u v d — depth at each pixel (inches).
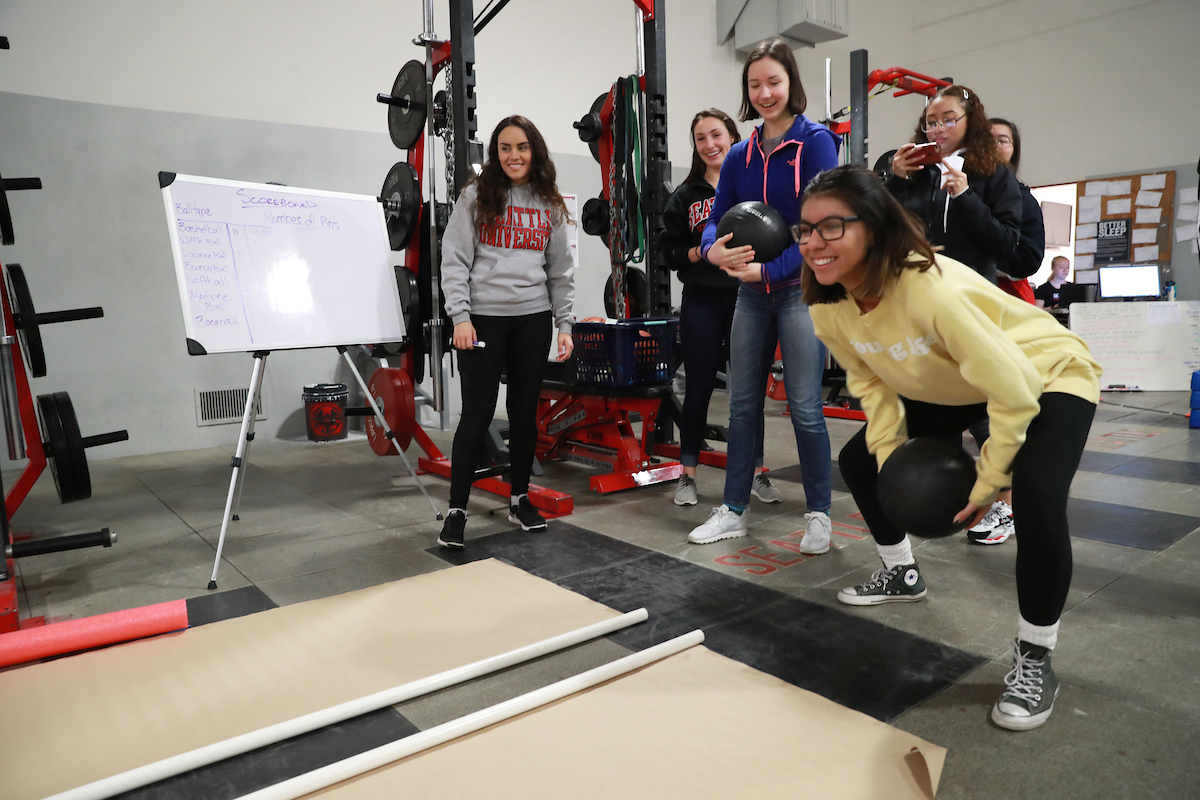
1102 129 292.4
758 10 278.2
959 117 88.1
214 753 50.8
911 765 48.3
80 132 160.1
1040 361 52.8
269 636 70.6
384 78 200.1
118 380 167.9
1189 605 74.4
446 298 96.1
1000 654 64.5
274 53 183.0
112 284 166.1
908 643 66.9
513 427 102.8
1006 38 313.9
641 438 171.2
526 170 96.6
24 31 152.8
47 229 158.1
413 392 142.6
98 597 82.8
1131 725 53.2
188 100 172.7
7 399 86.4
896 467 56.2
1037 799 45.2
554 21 230.4
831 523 103.9
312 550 97.8
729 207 96.7
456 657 65.6
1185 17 270.4
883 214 48.9
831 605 76.0
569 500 112.6
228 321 95.7
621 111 139.8
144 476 147.3
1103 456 145.8
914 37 340.5
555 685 57.6
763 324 92.0
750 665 63.4
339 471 149.7
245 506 122.0
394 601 78.4
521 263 98.3
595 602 77.5
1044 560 51.0
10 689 61.4
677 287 275.7
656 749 50.9
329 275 107.1
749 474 98.1
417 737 50.9
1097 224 295.0
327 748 53.5
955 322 48.4
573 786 47.1
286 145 185.5
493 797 46.3
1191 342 236.1
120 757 51.8
